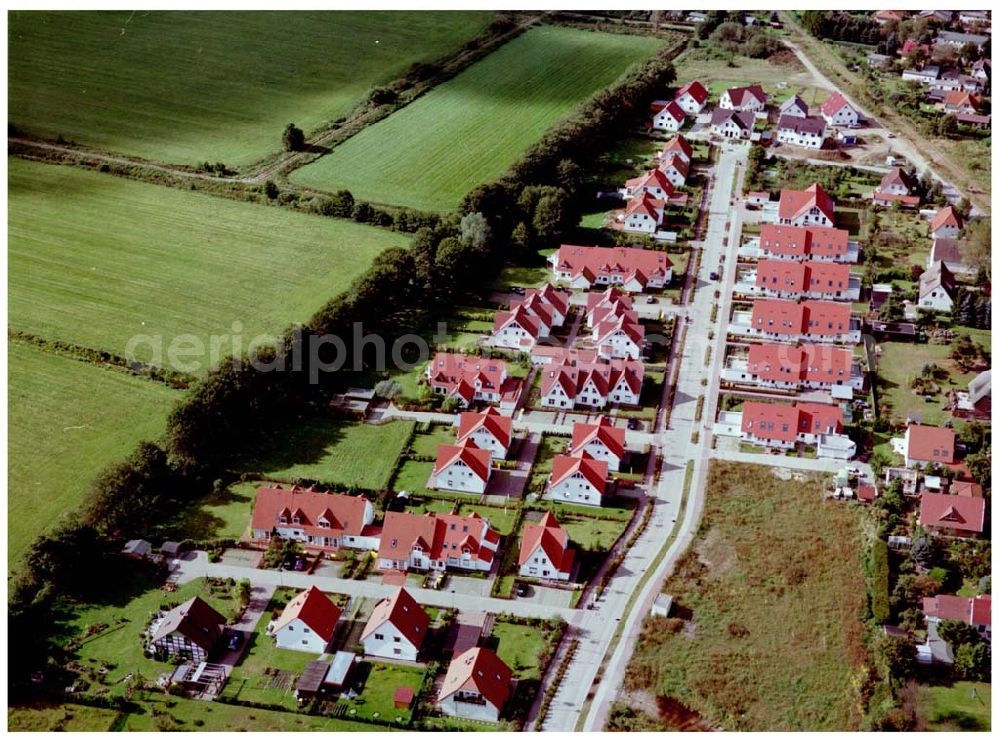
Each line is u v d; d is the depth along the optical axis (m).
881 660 140.38
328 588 153.00
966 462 173.88
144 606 149.62
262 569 156.50
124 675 138.25
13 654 139.50
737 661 140.62
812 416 183.00
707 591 152.12
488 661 134.12
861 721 132.38
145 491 167.00
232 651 142.25
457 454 170.12
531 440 184.50
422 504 169.12
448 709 132.38
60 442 178.88
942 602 146.25
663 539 162.00
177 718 131.88
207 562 157.75
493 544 157.50
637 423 188.75
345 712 132.50
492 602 150.38
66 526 153.38
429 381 196.25
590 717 132.12
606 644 143.12
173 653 140.88
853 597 151.12
